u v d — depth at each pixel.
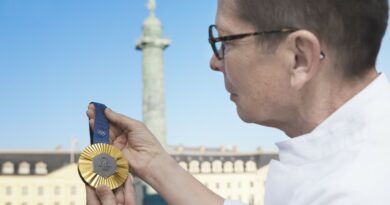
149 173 1.63
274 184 1.23
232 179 63.06
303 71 1.20
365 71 1.20
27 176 58.19
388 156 1.06
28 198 57.88
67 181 58.75
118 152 1.50
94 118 1.57
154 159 1.64
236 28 1.26
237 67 1.28
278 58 1.22
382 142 1.08
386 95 1.17
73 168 58.88
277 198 1.21
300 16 1.17
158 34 41.94
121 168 1.49
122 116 1.62
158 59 41.78
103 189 1.43
